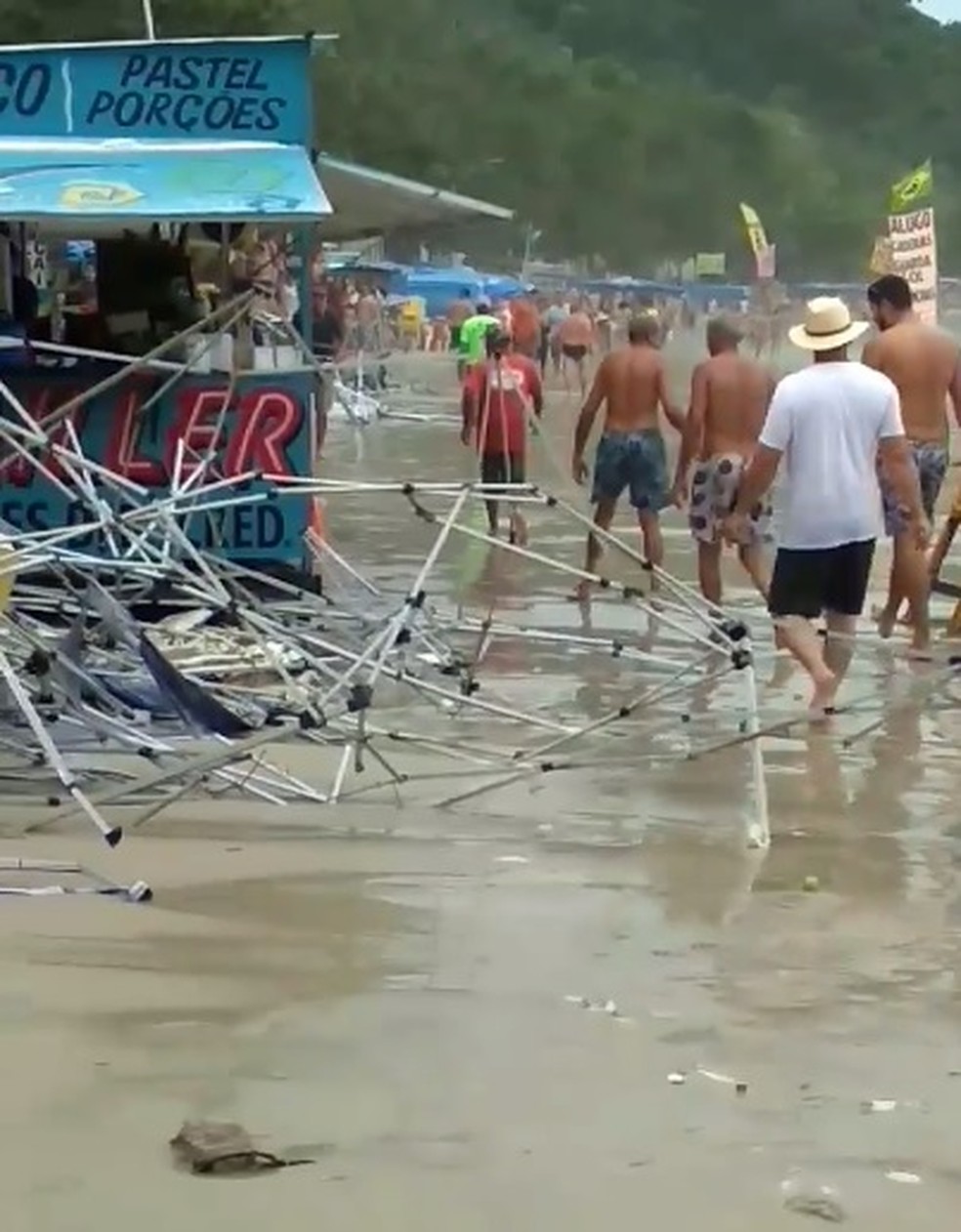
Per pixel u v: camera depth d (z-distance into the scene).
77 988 13.21
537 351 76.56
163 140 27.33
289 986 13.38
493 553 36.72
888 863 17.06
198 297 28.89
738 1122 11.23
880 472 23.67
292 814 18.36
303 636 21.69
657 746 21.31
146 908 15.12
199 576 22.70
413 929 14.77
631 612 30.33
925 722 23.16
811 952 14.46
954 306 173.38
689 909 15.52
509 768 19.86
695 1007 13.18
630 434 31.78
